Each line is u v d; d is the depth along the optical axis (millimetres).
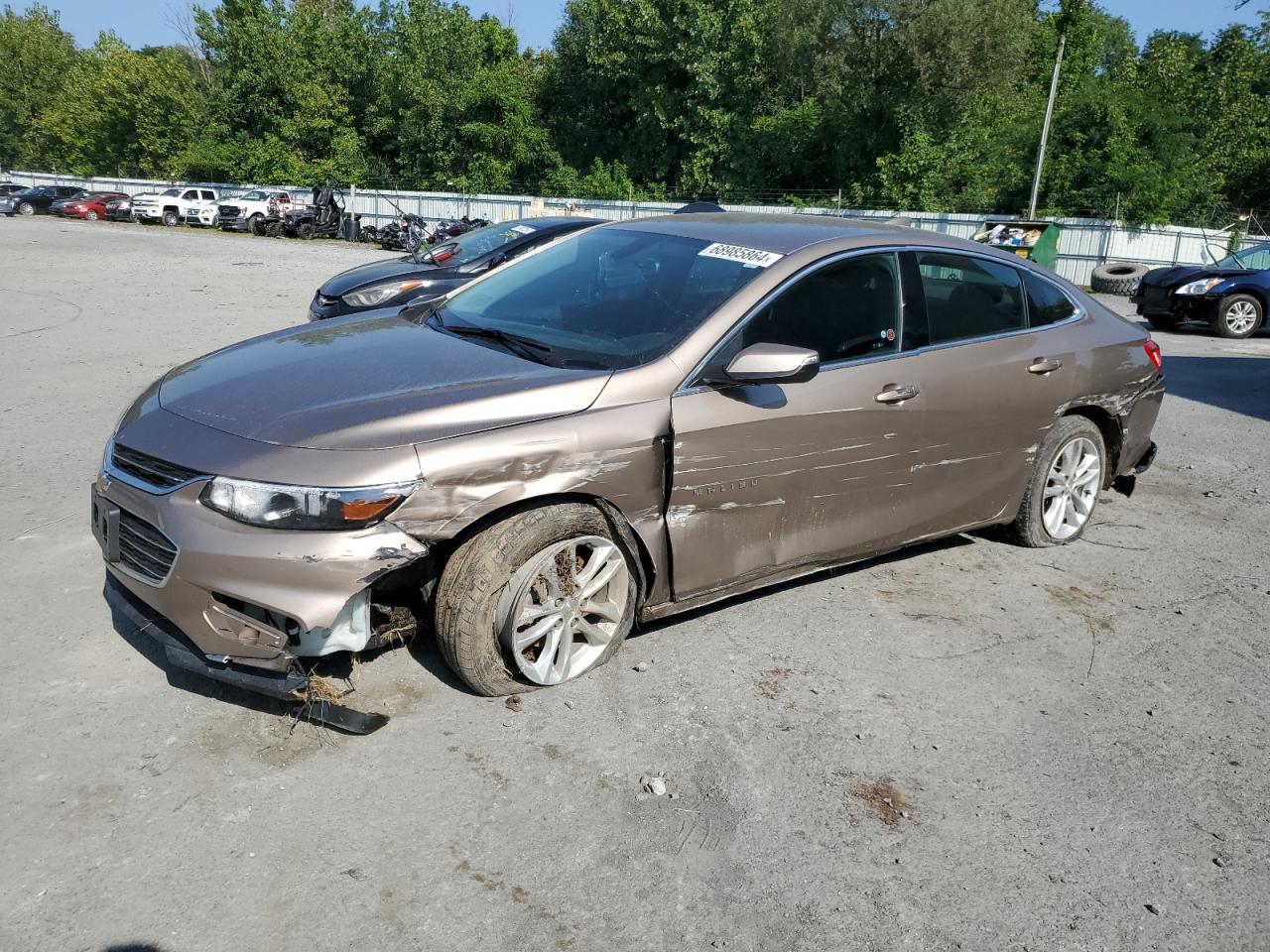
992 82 32719
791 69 35750
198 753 3053
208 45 48875
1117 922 2635
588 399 3367
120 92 51250
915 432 4172
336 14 52406
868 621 4242
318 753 3086
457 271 8938
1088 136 29641
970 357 4371
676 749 3234
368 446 3031
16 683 3375
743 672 3736
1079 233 26094
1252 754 3449
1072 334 4887
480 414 3205
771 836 2863
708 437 3537
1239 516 5973
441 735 3207
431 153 47062
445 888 2574
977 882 2748
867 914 2598
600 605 3553
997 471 4668
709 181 39562
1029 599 4570
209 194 40625
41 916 2400
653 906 2564
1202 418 8625
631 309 3854
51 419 6781
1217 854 2928
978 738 3434
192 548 2949
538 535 3264
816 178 38344
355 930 2418
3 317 11250
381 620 3326
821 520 3998
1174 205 28547
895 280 4195
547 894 2578
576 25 46125
